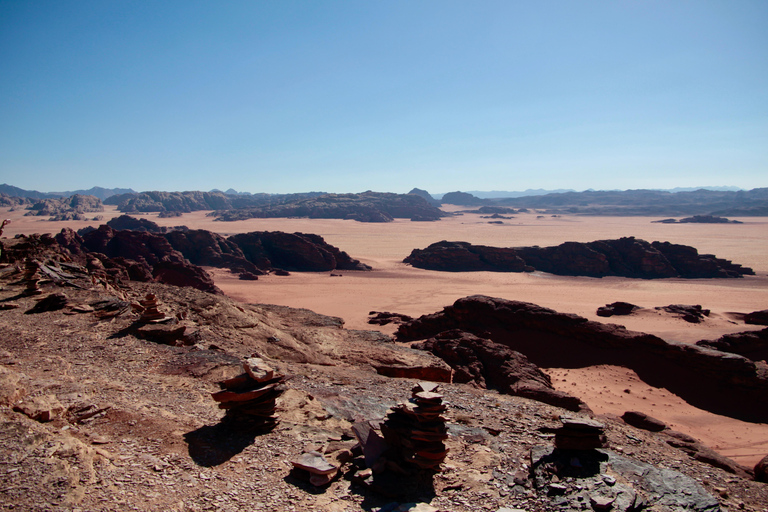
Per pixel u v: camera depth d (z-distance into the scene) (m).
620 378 41.31
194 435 13.18
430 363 30.28
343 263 150.12
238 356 24.41
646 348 43.66
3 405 12.06
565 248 149.12
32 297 30.19
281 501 10.54
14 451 9.89
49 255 43.59
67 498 8.85
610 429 18.72
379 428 13.44
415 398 12.88
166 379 18.42
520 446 15.09
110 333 24.53
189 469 11.22
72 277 36.56
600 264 141.25
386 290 107.81
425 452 12.07
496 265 150.25
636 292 108.88
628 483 12.56
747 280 130.62
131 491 9.67
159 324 25.59
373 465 12.16
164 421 13.76
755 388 37.38
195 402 16.08
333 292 103.31
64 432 11.56
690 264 140.88
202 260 133.12
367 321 72.06
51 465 9.70
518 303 53.53
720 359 39.44
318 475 11.51
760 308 89.56
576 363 44.88
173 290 38.12
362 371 26.11
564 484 12.22
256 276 120.50
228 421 14.09
